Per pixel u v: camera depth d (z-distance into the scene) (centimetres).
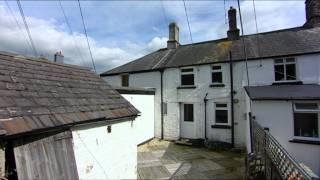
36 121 414
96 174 610
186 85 1492
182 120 1502
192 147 1323
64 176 457
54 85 603
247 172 744
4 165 365
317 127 912
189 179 831
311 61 1132
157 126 1562
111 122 686
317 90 973
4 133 336
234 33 1614
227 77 1347
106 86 855
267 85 1215
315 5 1384
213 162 1029
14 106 410
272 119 966
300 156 908
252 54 1297
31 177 379
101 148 636
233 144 1286
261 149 773
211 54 1498
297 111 928
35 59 675
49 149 443
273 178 607
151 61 1775
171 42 1920
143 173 896
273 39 1412
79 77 776
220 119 1377
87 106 607
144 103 1441
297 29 1444
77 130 549
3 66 521
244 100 1283
